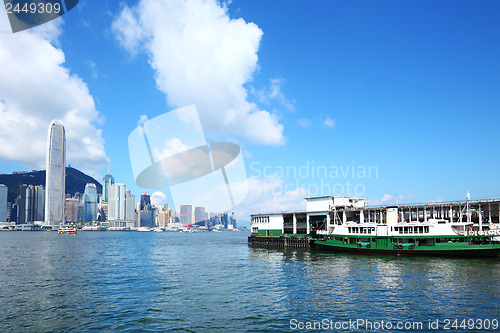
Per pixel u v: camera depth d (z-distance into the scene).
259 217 135.88
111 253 110.56
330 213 112.06
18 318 35.25
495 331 30.50
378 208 98.50
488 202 81.50
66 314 36.59
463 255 76.19
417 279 52.50
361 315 35.16
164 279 56.84
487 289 45.06
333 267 67.44
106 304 40.50
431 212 97.75
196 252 113.75
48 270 68.12
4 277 59.53
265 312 36.69
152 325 32.97
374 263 71.75
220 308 38.38
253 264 76.25
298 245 116.31
